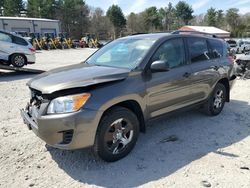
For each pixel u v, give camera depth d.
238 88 9.14
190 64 5.10
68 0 81.12
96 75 3.91
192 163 3.99
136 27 94.06
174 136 4.91
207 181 3.55
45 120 3.54
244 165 3.94
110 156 3.93
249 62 10.77
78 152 4.30
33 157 4.18
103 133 3.77
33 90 4.00
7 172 3.79
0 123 5.61
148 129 5.23
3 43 12.75
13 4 77.19
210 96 5.72
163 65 4.16
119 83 3.93
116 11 87.31
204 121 5.70
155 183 3.52
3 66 11.79
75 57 24.17
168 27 99.69
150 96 4.29
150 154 4.25
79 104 3.54
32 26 47.56
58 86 3.61
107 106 3.72
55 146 3.61
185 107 5.07
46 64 18.05
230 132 5.16
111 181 3.57
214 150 4.41
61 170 3.83
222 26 93.06
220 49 6.08
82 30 84.12
